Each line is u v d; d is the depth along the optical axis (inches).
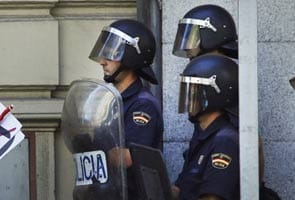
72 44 651.5
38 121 649.6
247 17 407.5
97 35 650.8
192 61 485.1
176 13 600.4
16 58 649.6
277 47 591.8
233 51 526.3
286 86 591.8
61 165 656.4
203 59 481.4
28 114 645.3
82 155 464.4
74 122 464.1
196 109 475.2
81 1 649.0
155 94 597.0
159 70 601.0
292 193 589.9
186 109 477.1
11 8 649.6
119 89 508.4
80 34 651.5
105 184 454.9
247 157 410.3
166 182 450.9
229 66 477.7
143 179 443.8
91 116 457.1
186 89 477.7
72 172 655.1
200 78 474.6
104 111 454.3
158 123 502.3
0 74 648.4
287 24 591.5
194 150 474.6
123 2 649.0
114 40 511.5
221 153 457.1
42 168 653.3
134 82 509.0
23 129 650.2
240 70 409.4
